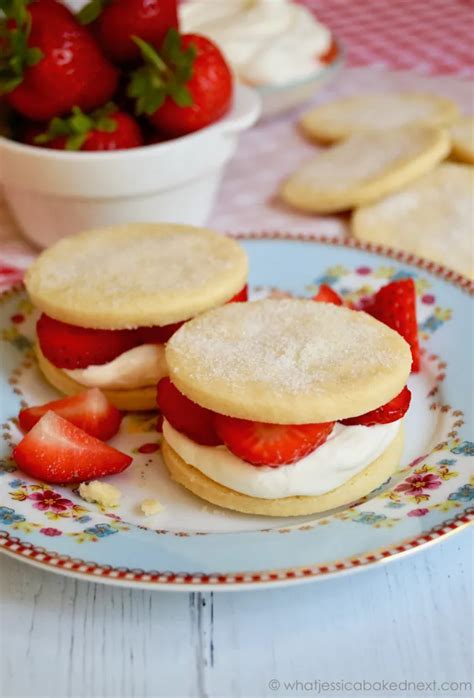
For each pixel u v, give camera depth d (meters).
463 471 0.44
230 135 0.55
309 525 0.42
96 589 0.41
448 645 0.39
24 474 0.45
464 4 0.88
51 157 0.52
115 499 0.44
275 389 0.42
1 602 0.41
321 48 0.70
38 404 0.49
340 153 0.64
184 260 0.49
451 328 0.51
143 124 0.55
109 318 0.46
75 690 0.39
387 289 0.50
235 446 0.43
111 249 0.50
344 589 0.41
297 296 0.53
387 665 0.39
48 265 0.49
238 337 0.45
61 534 0.41
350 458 0.43
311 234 0.59
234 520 0.43
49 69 0.52
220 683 0.39
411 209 0.59
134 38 0.53
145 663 0.39
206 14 0.73
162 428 0.46
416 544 0.40
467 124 0.66
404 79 0.75
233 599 0.41
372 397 0.42
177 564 0.40
